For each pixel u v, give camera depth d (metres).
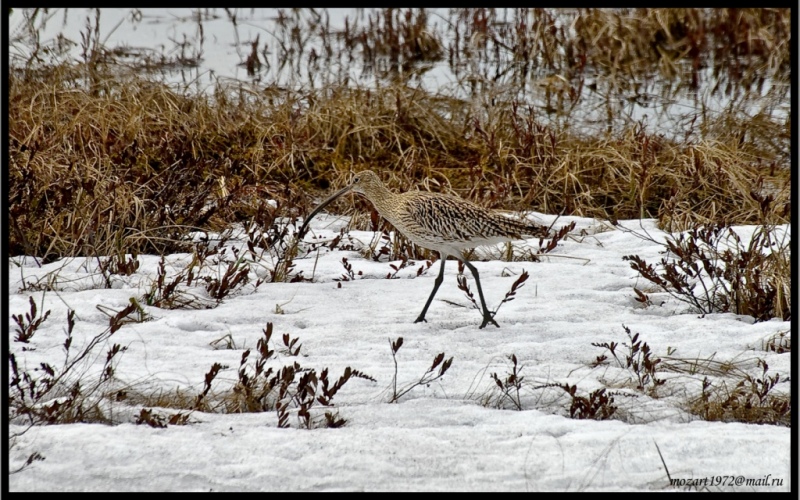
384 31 27.95
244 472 8.13
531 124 19.50
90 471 8.08
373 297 13.41
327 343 11.43
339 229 16.86
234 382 10.10
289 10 30.98
